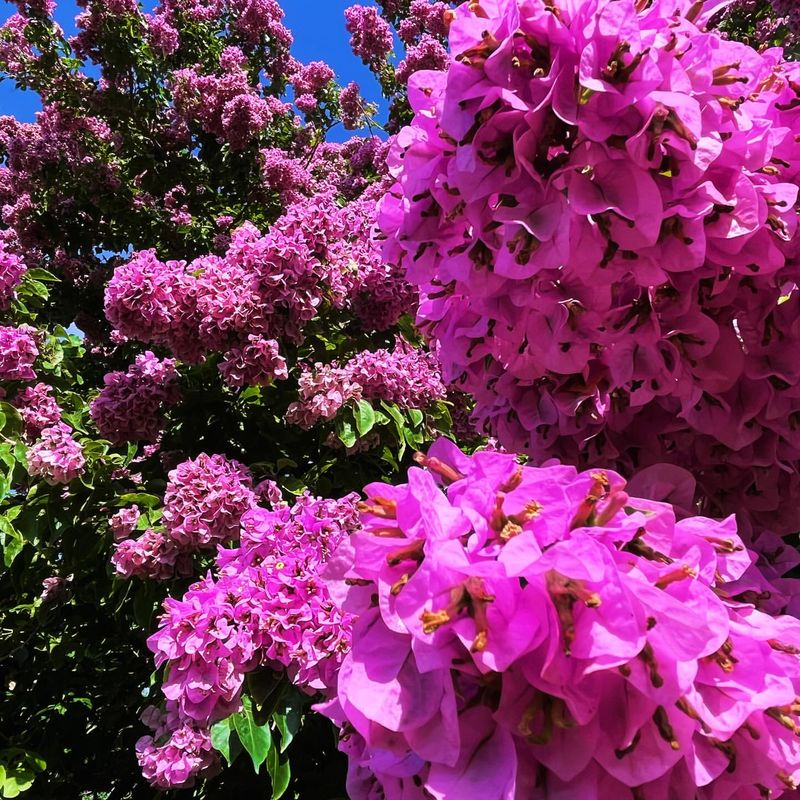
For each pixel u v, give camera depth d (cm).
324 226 79
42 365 97
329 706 30
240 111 169
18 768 78
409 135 37
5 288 91
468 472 28
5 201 210
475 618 23
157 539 69
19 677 99
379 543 26
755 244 32
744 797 27
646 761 24
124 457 85
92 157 175
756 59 31
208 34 206
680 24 31
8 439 79
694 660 24
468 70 29
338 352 91
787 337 35
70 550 79
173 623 48
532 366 38
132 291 75
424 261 36
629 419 39
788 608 35
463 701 25
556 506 26
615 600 23
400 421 77
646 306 33
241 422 93
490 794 23
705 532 29
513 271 29
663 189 30
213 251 171
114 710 95
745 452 38
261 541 54
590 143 28
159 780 57
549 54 28
